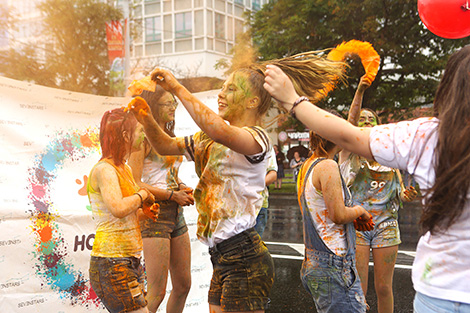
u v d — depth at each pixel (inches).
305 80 102.2
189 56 863.7
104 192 109.0
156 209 117.4
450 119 59.2
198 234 110.8
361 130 66.1
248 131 100.2
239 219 104.3
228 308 103.9
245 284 103.7
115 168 114.3
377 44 623.8
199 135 112.3
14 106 129.4
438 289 60.3
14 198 127.3
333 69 102.7
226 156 104.1
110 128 114.0
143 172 143.5
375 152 64.6
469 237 58.6
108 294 109.3
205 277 170.2
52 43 559.8
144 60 706.8
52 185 135.7
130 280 110.3
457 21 103.7
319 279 113.9
